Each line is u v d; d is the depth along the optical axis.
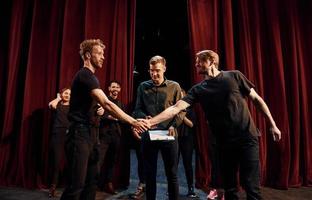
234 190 2.11
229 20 3.69
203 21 3.72
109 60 3.78
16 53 3.86
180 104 2.19
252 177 1.97
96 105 2.10
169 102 2.59
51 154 3.36
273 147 3.68
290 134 3.69
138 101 2.68
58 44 3.86
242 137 2.00
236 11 3.89
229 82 2.03
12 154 3.83
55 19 3.86
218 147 2.12
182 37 6.01
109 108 2.04
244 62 3.70
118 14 3.79
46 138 3.69
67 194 1.97
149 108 2.59
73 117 2.04
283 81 3.66
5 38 4.09
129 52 3.80
